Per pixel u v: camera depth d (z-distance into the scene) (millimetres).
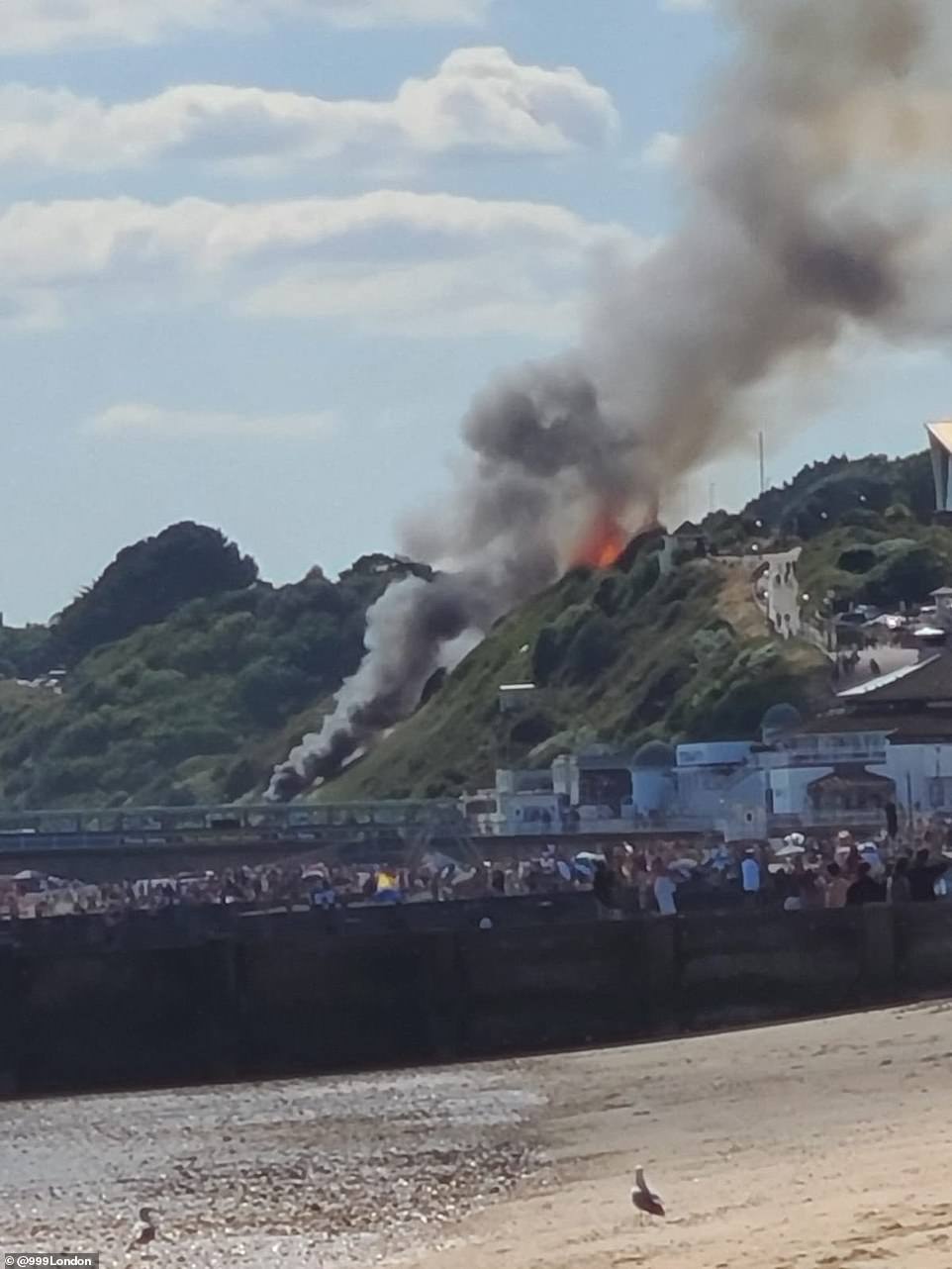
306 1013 157375
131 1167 120938
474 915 182750
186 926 188500
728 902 185250
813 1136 109688
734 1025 161000
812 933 162500
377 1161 117062
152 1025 155875
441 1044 157875
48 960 155375
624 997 160125
